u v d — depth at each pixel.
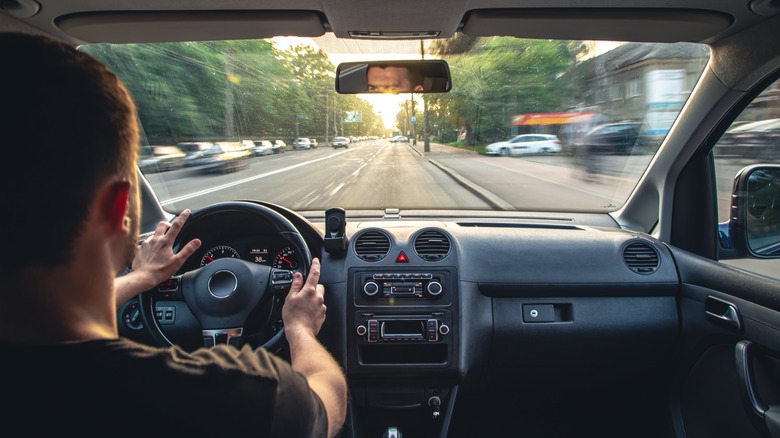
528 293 2.63
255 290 2.07
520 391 2.89
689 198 2.76
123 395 0.63
